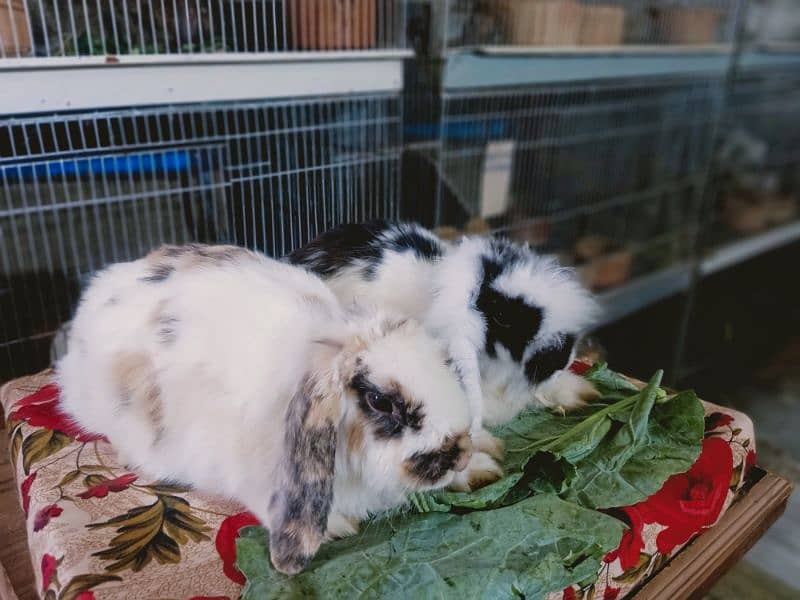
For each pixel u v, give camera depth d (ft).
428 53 2.85
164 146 2.11
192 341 1.35
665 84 4.51
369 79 2.45
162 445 1.37
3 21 1.85
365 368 1.19
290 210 2.06
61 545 1.22
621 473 1.49
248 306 1.37
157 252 1.63
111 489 1.38
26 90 1.83
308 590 1.12
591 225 4.47
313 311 1.34
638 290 4.60
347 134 2.41
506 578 1.15
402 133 2.64
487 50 3.06
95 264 2.47
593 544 1.24
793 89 5.90
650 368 3.73
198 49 2.18
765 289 5.27
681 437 1.59
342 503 1.29
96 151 2.02
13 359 2.32
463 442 1.21
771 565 2.53
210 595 1.14
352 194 2.26
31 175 2.13
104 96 1.95
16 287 2.38
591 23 3.67
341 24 2.33
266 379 1.27
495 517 1.30
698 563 1.46
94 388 1.47
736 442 1.65
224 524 1.31
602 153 4.33
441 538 1.26
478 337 1.51
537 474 1.47
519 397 1.63
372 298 1.57
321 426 1.14
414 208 2.88
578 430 1.54
